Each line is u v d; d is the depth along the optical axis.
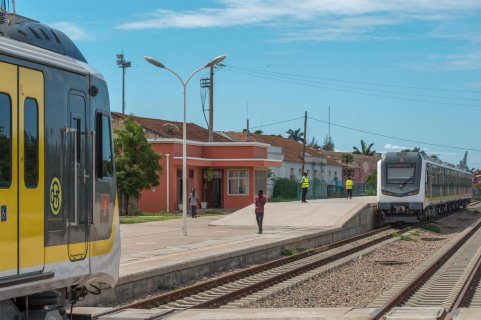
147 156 42.69
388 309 12.97
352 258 23.58
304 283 18.06
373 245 28.41
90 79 9.02
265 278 18.28
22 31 8.32
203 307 13.69
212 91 52.69
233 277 18.14
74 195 8.47
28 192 7.57
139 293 15.65
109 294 14.44
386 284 18.08
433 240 31.88
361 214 38.22
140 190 42.69
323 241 30.75
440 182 46.12
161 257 19.25
